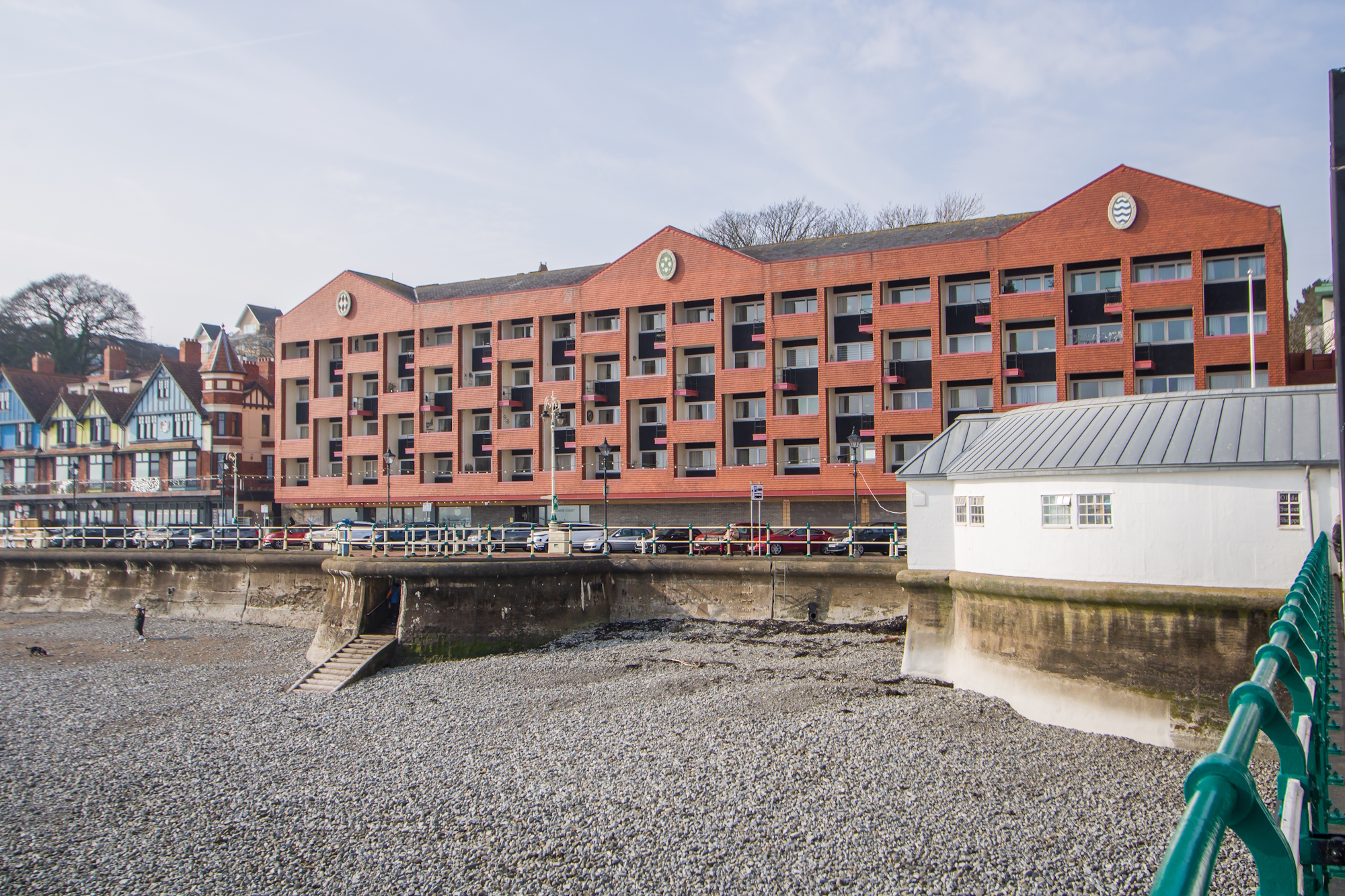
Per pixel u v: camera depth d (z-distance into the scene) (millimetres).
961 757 22844
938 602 30781
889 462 54125
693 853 17812
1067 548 25641
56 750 25641
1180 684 23328
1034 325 51562
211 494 72438
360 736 26422
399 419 69250
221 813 20656
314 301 71312
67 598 53719
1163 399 26281
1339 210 6816
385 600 37125
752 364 58031
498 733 26188
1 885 17266
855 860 17312
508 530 48625
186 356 82812
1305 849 4000
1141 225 48250
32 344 104625
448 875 17234
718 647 35875
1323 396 23844
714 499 57531
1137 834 18188
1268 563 22547
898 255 53406
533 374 63688
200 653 40125
